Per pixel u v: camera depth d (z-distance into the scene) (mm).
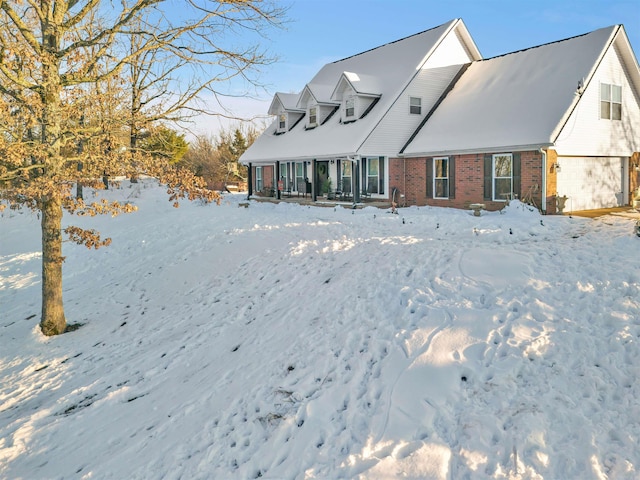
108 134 11852
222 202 29203
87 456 7164
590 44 20750
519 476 4875
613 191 21438
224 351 9562
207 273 14820
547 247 10812
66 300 15953
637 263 8969
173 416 7523
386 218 18016
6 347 12750
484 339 7152
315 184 27359
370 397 6555
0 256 22969
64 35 13062
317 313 9648
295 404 6820
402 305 8836
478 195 21156
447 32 26094
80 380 10094
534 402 5785
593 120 19969
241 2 11430
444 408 5941
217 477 5855
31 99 10797
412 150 23766
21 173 11688
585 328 7102
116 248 20875
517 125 19984
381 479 5109
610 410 5555
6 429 8539
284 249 14922
